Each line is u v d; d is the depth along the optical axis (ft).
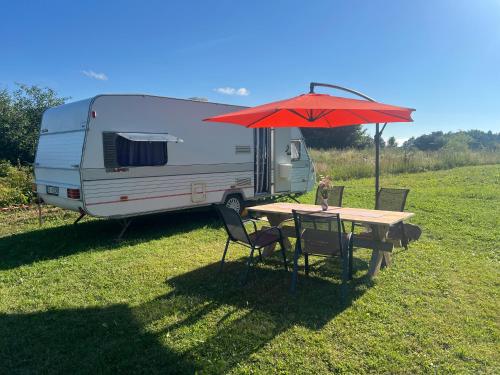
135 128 22.81
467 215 27.53
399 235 17.84
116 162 22.11
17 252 20.79
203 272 17.24
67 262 18.83
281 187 32.58
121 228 26.09
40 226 26.50
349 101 15.64
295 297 14.42
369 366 10.14
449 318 12.59
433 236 22.58
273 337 11.55
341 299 13.92
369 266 16.37
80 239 23.43
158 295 14.78
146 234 24.53
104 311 13.42
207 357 10.64
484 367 10.07
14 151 46.16
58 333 11.91
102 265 18.28
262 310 13.37
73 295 14.85
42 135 25.12
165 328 12.19
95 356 10.68
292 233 18.69
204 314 13.12
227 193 28.25
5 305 13.94
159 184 24.11
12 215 29.86
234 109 28.32
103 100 21.42
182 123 25.12
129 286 15.70
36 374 9.98
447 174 55.93
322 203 17.95
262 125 19.16
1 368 10.21
